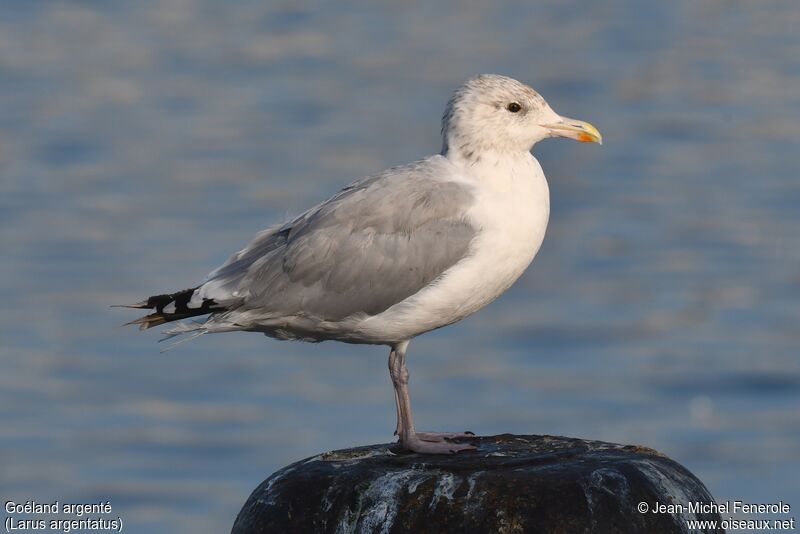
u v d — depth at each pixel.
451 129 13.28
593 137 13.18
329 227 12.91
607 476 10.57
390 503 10.59
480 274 12.87
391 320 12.96
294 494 10.97
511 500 10.34
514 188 13.02
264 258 13.09
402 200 12.89
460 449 12.11
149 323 12.96
